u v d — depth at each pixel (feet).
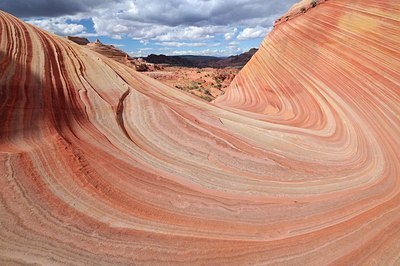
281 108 57.82
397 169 27.91
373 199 21.95
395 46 48.55
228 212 17.87
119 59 239.30
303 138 34.96
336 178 25.30
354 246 16.11
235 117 40.01
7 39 32.14
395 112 38.96
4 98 22.63
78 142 21.38
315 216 18.88
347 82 51.11
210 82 167.84
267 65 84.48
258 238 15.89
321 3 81.97
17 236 12.58
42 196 15.21
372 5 61.62
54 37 43.32
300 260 14.64
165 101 36.14
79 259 12.25
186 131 28.66
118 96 31.76
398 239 16.92
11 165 16.42
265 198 20.35
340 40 61.57
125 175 19.22
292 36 81.76
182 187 19.67
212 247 14.58
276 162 26.63
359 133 36.81
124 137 24.67
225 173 22.97
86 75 34.68
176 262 13.21
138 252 13.32
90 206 15.60
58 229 13.51
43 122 21.84
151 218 15.92
